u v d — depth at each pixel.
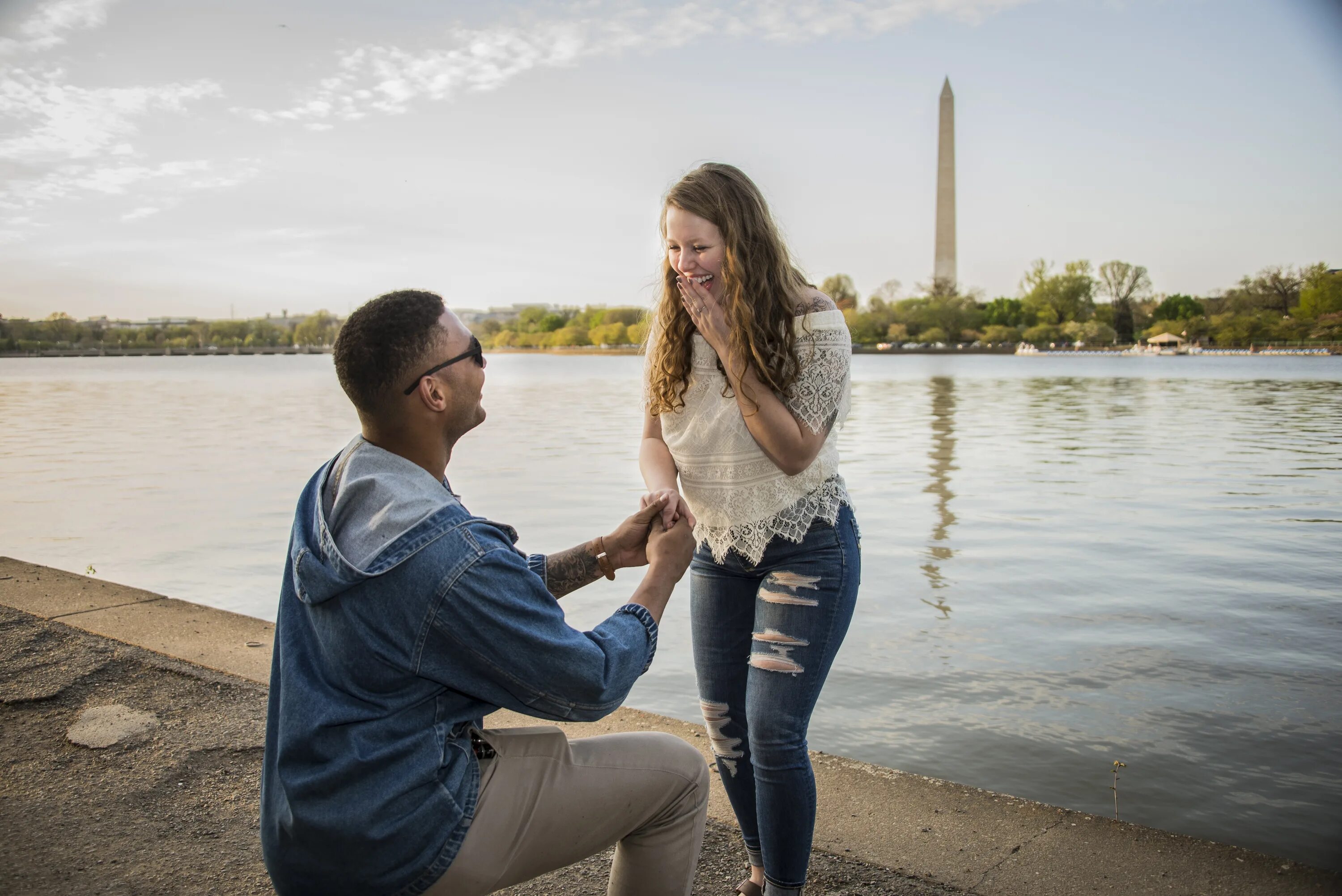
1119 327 123.88
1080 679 5.29
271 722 1.44
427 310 1.46
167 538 9.07
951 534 9.55
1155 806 3.79
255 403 33.09
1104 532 9.59
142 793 2.77
